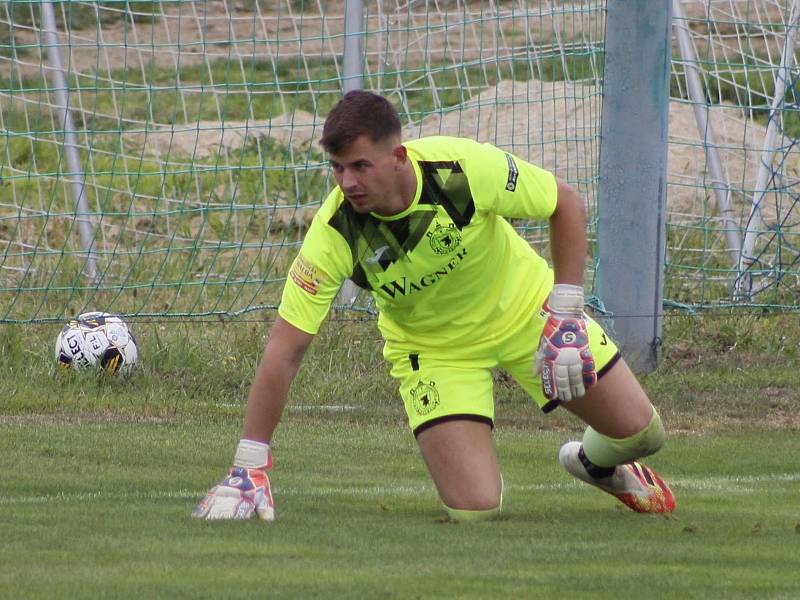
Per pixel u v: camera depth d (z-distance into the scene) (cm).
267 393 1545
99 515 1578
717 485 1945
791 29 3688
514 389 2883
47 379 2797
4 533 1450
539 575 1267
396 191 1504
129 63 6944
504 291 1669
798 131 3969
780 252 3506
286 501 1736
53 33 3478
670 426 2531
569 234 1584
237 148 5322
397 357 1711
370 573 1262
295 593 1170
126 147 5447
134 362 2884
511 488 1903
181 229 4459
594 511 1697
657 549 1416
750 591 1216
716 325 3375
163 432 2367
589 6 3291
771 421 2614
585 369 1562
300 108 6312
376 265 1562
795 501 1802
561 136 4841
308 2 7375
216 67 6962
